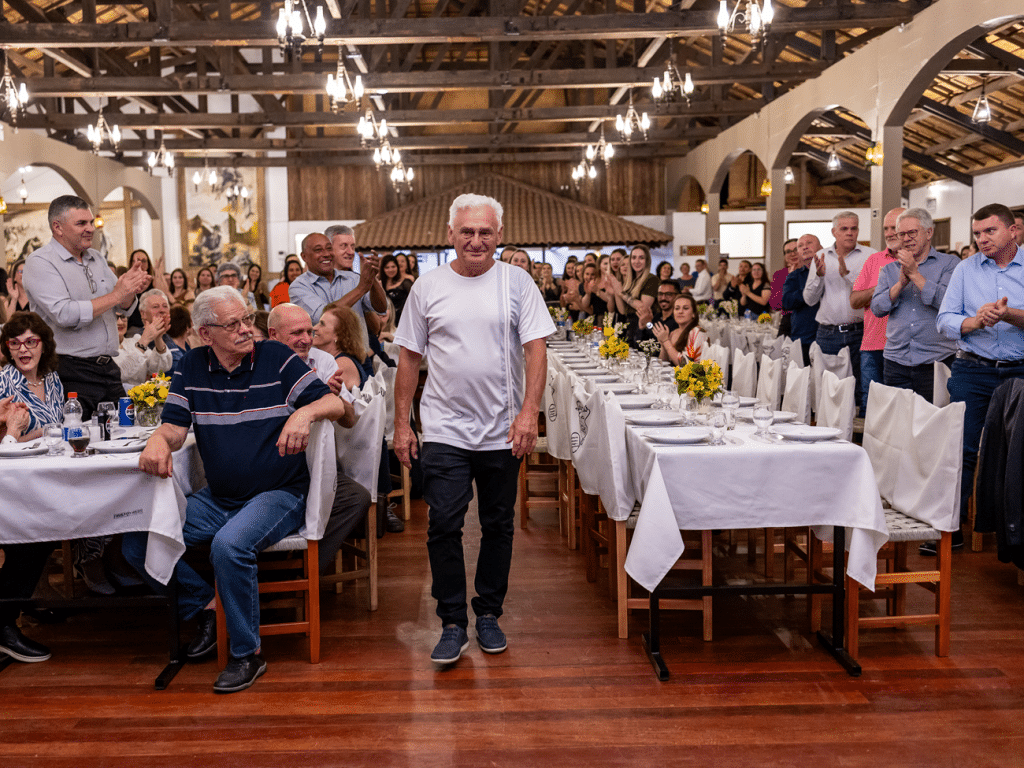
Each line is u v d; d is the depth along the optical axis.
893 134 9.34
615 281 7.28
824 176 18.86
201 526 2.93
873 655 2.93
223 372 2.97
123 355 4.91
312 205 18.48
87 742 2.42
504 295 2.88
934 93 13.53
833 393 3.69
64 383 3.91
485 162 18.25
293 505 2.93
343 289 4.63
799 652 2.96
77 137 15.78
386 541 4.44
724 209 18.86
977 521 3.59
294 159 18.14
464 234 2.82
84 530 2.79
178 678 2.83
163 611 3.51
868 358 4.93
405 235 16.95
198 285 8.85
